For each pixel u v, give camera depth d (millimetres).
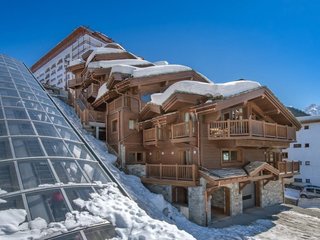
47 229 4188
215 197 14930
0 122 7992
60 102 24859
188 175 12383
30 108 10273
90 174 7094
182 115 14398
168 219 11078
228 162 14227
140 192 12547
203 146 13109
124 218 5098
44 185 5445
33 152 6734
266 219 12492
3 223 4051
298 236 9906
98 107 22266
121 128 17312
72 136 9555
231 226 11234
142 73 17422
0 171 5480
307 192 26016
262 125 13242
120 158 16906
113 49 29406
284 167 16328
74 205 5188
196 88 13453
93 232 4406
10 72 14758
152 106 15844
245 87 13656
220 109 12062
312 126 32438
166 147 15711
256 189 15750
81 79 29250
